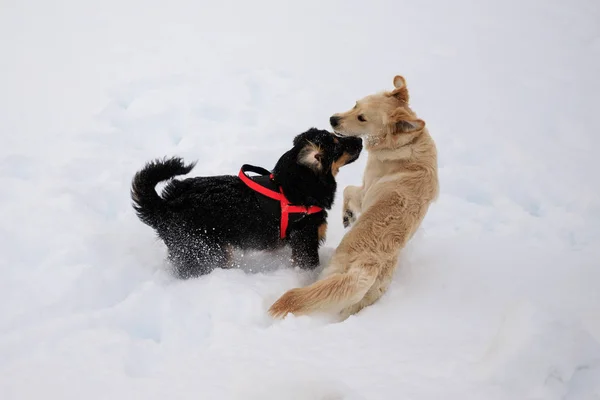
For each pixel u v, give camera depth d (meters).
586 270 3.91
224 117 6.44
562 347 2.64
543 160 5.70
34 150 5.54
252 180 3.81
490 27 9.33
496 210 4.96
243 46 8.50
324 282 3.36
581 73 7.63
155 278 3.65
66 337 2.95
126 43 8.52
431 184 3.95
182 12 10.12
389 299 3.63
